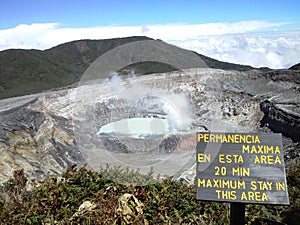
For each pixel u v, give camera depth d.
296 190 4.49
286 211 4.11
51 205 3.93
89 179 4.26
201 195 3.12
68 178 4.38
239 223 3.15
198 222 3.68
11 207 3.98
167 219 3.62
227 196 3.10
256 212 4.04
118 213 3.54
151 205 3.74
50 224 3.57
